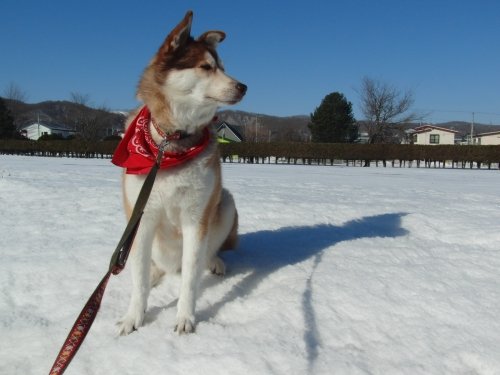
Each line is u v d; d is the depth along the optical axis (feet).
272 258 5.79
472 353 3.57
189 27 4.39
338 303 4.40
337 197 12.39
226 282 5.08
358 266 5.46
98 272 5.24
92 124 81.82
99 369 3.39
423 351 3.63
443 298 4.56
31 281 4.96
